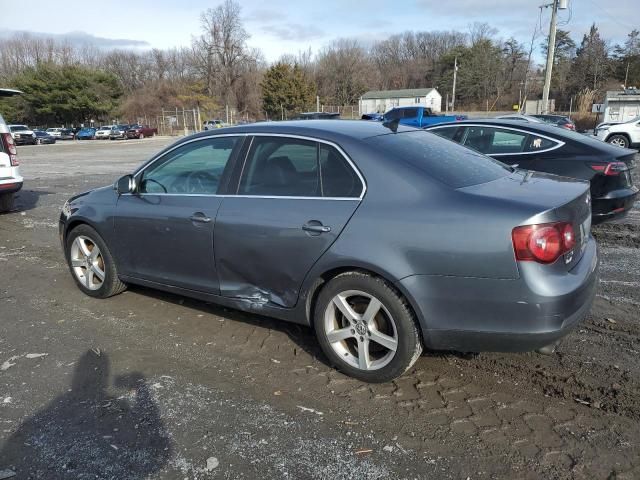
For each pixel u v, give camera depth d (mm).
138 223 4199
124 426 2906
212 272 3824
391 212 3010
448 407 3023
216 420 2947
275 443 2740
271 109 68625
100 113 67875
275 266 3449
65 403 3135
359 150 3258
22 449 2725
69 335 4082
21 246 7000
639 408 2955
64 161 21703
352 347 3404
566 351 3650
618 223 7711
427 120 27938
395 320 3043
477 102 81250
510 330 2787
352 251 3072
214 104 67812
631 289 4867
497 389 3197
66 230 4934
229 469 2557
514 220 2713
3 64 90375
